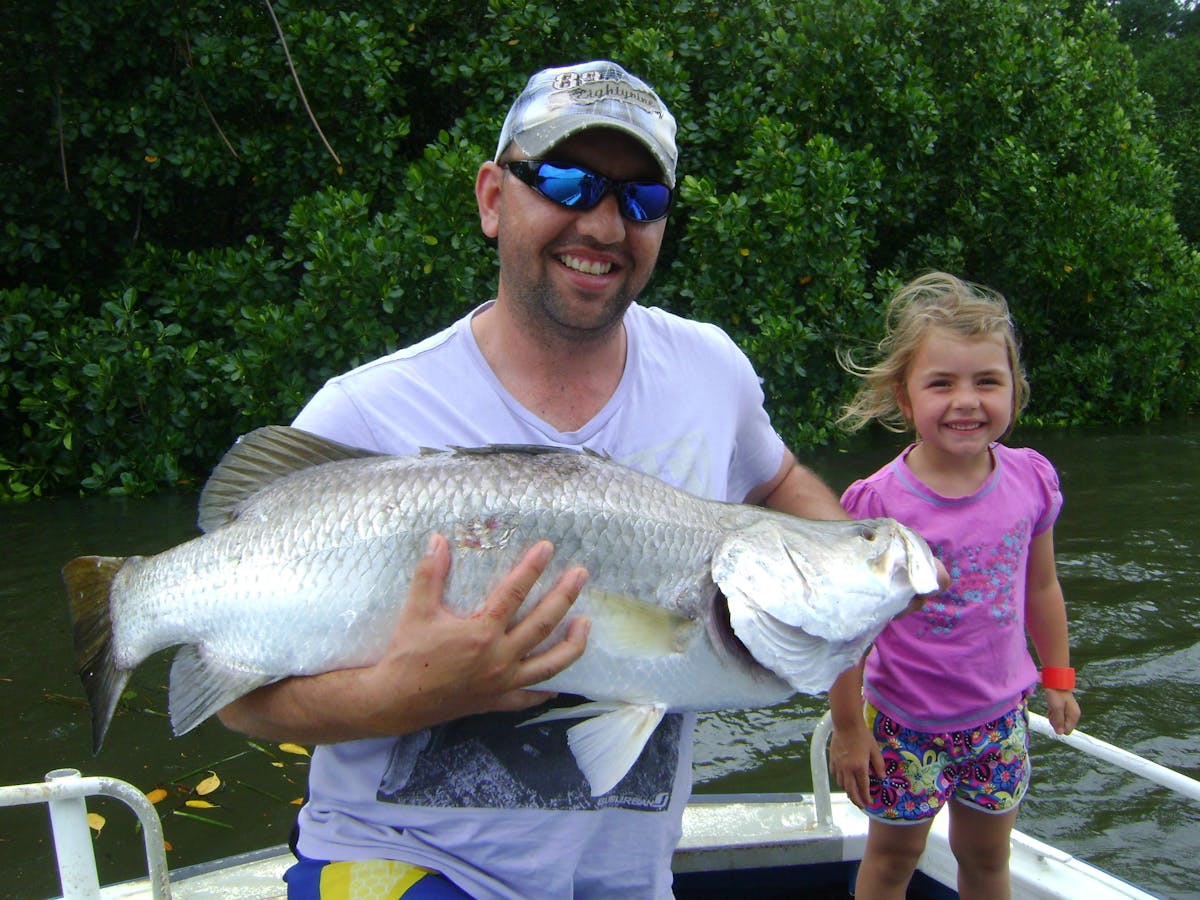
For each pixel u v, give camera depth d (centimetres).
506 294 180
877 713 256
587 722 168
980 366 247
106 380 683
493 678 151
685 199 788
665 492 176
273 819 364
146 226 860
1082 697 437
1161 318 1104
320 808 179
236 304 743
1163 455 905
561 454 174
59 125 763
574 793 172
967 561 248
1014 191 1023
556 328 178
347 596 165
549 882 171
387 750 173
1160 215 1161
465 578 164
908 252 1004
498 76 830
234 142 812
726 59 889
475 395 182
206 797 376
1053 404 1112
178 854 341
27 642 471
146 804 201
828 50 885
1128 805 373
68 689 437
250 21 801
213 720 434
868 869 260
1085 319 1130
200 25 807
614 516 170
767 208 788
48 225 794
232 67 795
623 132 168
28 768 383
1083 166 1136
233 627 171
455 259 726
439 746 171
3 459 699
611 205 171
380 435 179
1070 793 381
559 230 171
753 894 276
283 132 816
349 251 702
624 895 180
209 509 180
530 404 184
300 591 166
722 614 176
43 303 732
